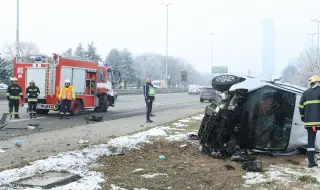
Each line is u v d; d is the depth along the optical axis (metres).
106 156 7.75
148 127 12.66
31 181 5.73
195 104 30.36
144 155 8.02
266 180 6.21
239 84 8.16
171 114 19.05
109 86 21.44
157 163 7.32
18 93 16.12
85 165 6.89
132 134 10.83
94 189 5.43
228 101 8.27
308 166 7.20
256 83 8.20
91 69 19.08
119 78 23.08
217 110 8.38
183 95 52.44
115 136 10.52
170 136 10.71
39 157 7.47
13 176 5.96
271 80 8.73
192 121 15.20
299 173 6.71
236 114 8.06
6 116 13.08
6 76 48.53
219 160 7.69
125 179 6.07
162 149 8.74
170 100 36.75
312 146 7.22
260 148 8.17
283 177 6.43
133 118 16.55
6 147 8.74
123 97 41.50
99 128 12.66
